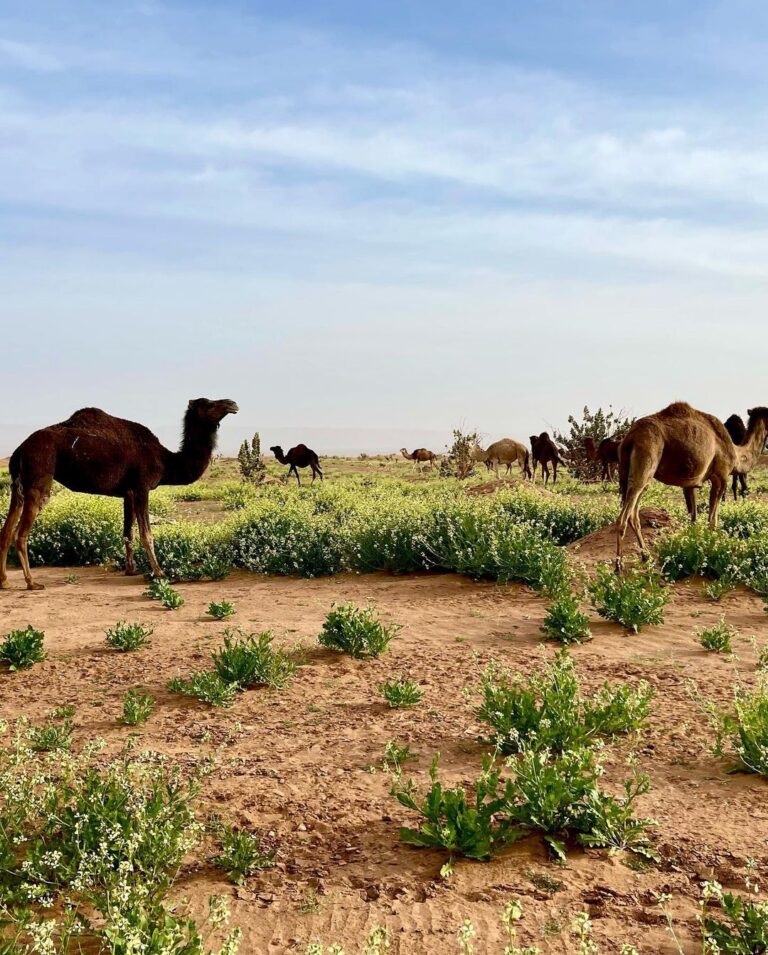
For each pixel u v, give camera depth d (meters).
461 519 13.12
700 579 11.62
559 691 5.86
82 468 12.45
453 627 9.34
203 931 3.56
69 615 10.23
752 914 3.42
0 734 5.93
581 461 33.00
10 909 3.63
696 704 6.47
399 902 3.78
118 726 6.17
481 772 5.25
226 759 5.49
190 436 13.19
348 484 32.97
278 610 10.50
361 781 5.13
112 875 3.66
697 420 12.88
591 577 11.62
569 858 4.17
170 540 14.92
